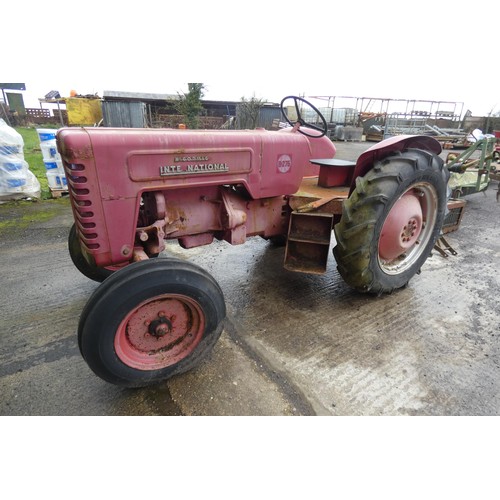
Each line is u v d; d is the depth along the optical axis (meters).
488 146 5.57
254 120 16.20
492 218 5.14
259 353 2.20
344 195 2.70
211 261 3.43
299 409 1.82
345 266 2.49
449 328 2.51
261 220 2.61
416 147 2.73
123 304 1.62
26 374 2.00
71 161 1.72
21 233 4.01
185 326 1.91
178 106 15.31
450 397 1.92
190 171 2.05
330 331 2.43
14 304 2.64
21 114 22.16
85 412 1.77
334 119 20.33
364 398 1.90
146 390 1.91
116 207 1.88
